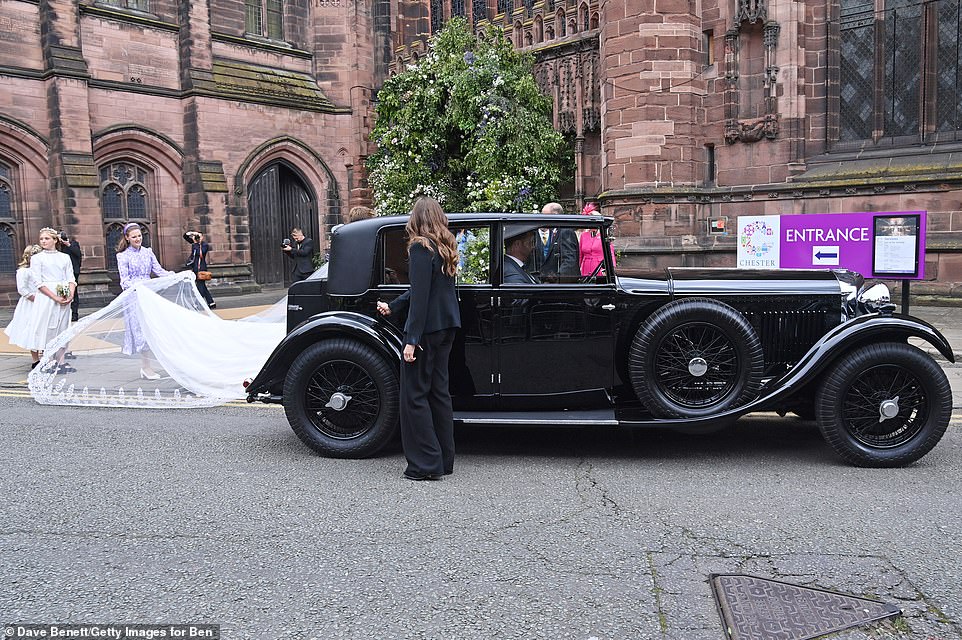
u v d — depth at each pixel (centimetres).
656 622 296
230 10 2131
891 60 1410
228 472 509
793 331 540
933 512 417
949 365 859
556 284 529
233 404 751
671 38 1494
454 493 460
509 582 333
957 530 390
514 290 527
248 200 2162
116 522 413
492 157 1636
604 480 484
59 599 320
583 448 568
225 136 2070
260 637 287
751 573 340
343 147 2362
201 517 420
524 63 1839
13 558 364
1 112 1698
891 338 510
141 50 1938
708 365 509
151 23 1945
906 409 504
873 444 506
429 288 468
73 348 807
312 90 2312
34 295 877
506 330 530
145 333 766
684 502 439
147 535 393
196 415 702
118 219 1930
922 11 1373
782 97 1458
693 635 286
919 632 288
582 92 1867
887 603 310
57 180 1766
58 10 1752
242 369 778
